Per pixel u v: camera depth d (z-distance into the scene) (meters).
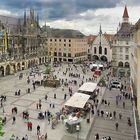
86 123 49.62
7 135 42.22
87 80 93.88
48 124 48.31
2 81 88.19
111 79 97.06
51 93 72.69
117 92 76.00
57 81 83.00
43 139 41.19
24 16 126.88
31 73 104.62
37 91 74.62
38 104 60.38
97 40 165.38
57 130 45.59
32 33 130.75
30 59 126.56
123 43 126.00
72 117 47.31
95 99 67.06
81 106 51.91
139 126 45.53
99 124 49.19
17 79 92.56
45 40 147.75
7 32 107.56
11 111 54.69
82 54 169.88
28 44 125.81
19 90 70.50
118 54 127.69
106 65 140.12
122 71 115.94
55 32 163.75
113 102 64.88
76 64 145.88
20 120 49.69
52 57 158.50
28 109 56.69
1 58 99.69
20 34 118.25
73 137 42.75
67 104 52.84
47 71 105.12
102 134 44.34
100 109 58.78
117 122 50.44
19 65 114.50
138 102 49.38
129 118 50.97
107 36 181.25
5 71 101.56
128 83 90.06
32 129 45.50
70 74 104.69
